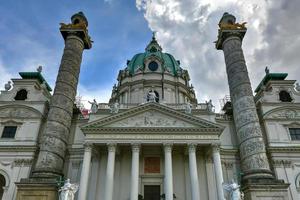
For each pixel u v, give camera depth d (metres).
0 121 39.97
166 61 61.66
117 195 36.12
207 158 38.12
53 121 34.44
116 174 37.34
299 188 35.38
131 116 37.31
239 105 35.69
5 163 37.25
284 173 36.38
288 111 40.62
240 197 29.22
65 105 35.97
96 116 40.81
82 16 43.66
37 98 42.38
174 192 36.59
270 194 29.88
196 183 32.53
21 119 40.22
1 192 38.56
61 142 34.03
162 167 38.22
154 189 36.88
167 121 36.88
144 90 54.81
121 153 39.03
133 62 62.78
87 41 42.56
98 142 34.88
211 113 40.44
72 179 37.25
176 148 37.66
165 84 55.66
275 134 38.97
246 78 37.19
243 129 34.25
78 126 41.69
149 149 38.22
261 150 32.50
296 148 37.59
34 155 37.75
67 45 40.16
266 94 42.66
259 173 31.11
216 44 43.34
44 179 30.70
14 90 43.06
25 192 30.09
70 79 37.69
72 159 38.84
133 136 35.38
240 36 41.31
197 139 35.09
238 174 37.78
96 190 36.22
